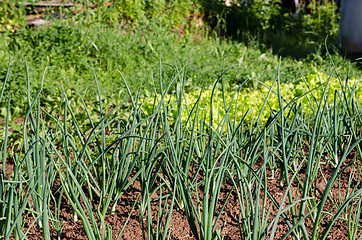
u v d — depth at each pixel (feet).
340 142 11.49
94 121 15.03
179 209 9.39
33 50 23.40
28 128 14.97
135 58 24.23
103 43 25.02
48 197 8.38
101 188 9.09
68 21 27.99
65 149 8.64
